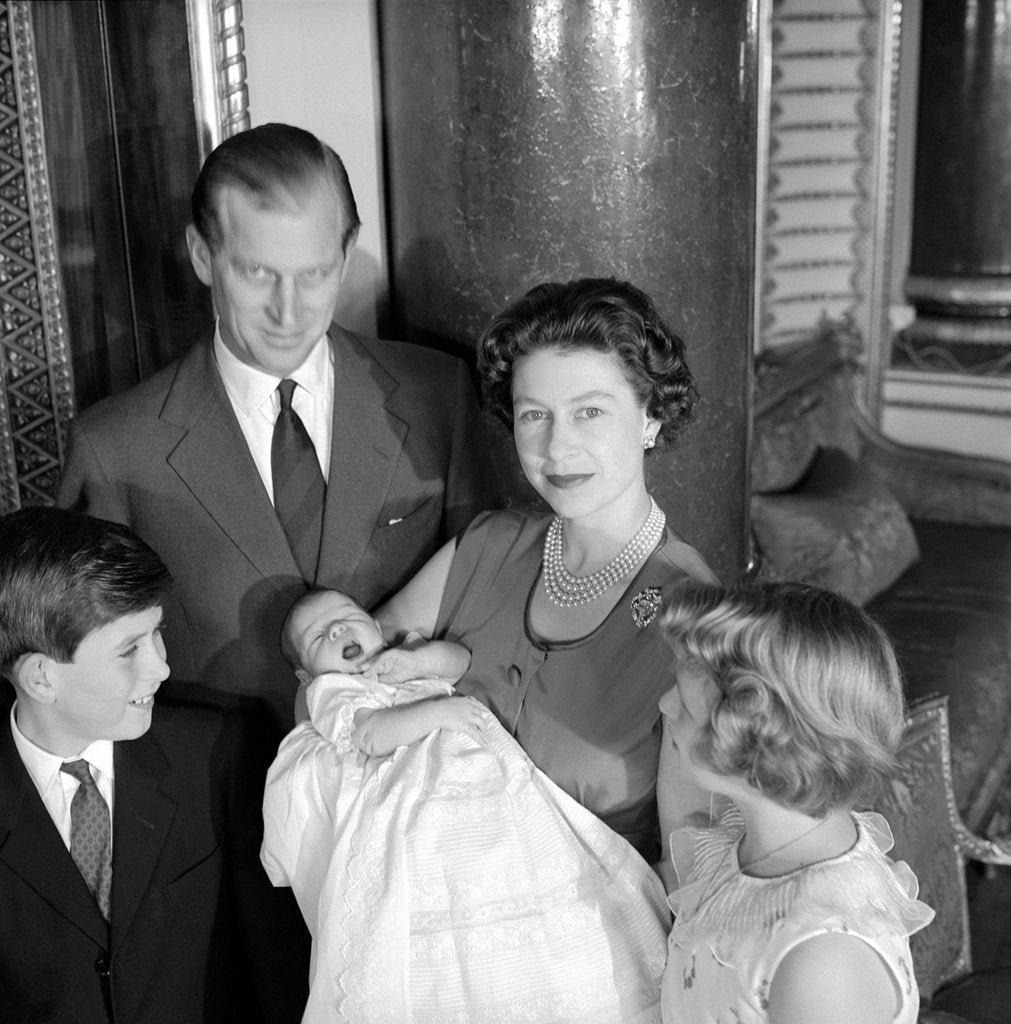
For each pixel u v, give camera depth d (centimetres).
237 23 250
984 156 564
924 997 266
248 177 194
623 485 183
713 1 237
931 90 569
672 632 155
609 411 179
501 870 180
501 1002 177
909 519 555
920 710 291
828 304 602
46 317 278
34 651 179
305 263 199
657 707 181
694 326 251
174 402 221
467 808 183
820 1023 139
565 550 198
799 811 147
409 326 268
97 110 264
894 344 614
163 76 255
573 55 230
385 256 290
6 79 266
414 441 231
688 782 177
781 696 143
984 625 438
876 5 561
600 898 180
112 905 195
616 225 239
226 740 208
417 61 247
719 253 252
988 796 388
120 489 221
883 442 562
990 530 539
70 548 179
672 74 235
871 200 588
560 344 177
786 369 530
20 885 191
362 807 186
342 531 225
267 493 223
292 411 223
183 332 272
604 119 233
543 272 242
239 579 223
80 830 197
